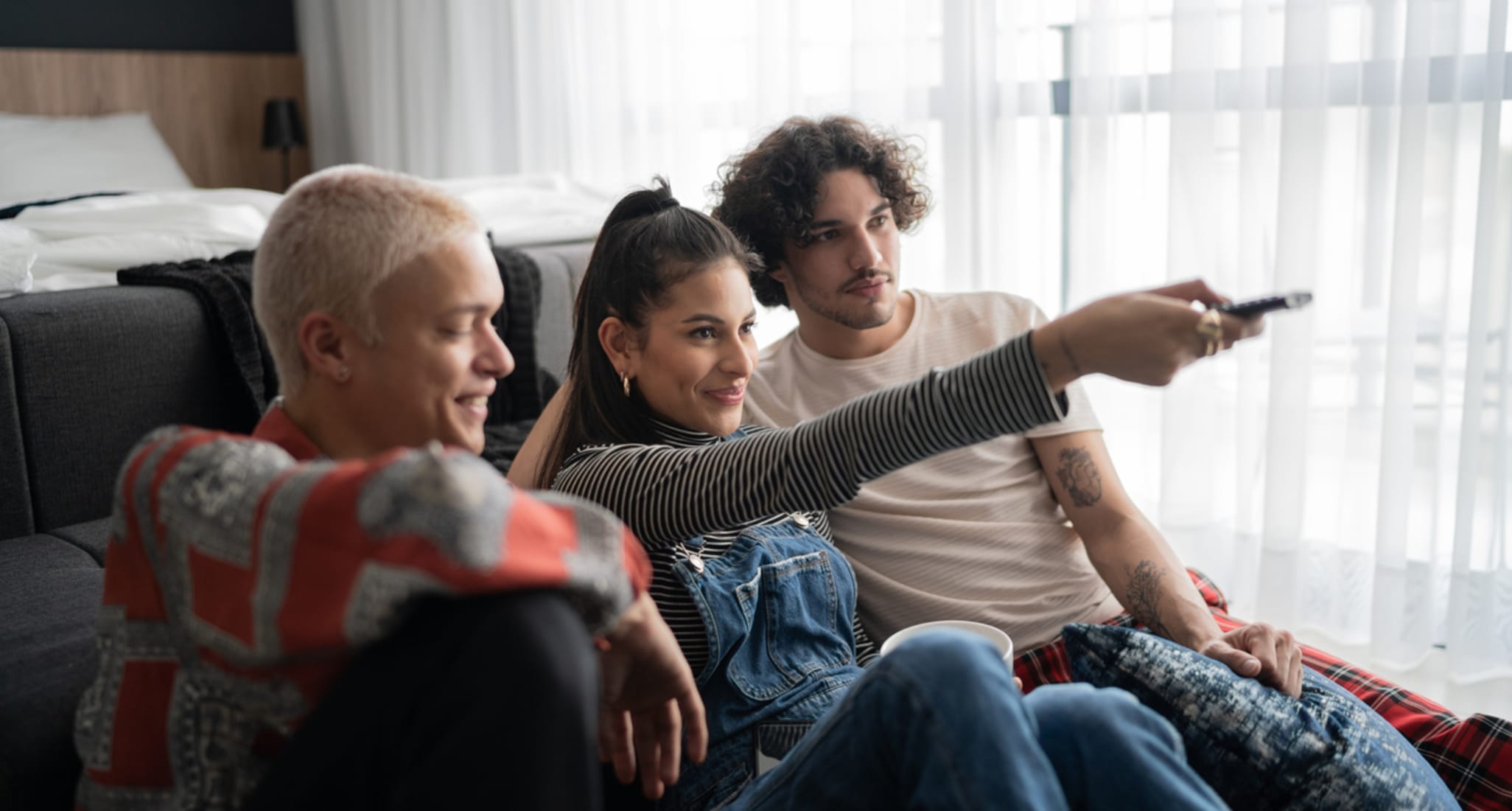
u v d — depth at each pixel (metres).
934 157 3.00
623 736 1.03
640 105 3.67
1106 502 1.52
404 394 0.93
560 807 0.74
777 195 1.50
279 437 0.94
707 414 1.28
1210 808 0.87
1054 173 2.81
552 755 0.73
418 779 0.74
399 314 0.91
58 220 2.07
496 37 4.03
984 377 0.91
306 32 4.70
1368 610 2.44
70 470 1.66
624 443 1.28
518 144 3.99
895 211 1.58
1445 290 2.23
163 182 4.00
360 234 0.90
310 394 0.94
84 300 1.69
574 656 0.75
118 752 0.85
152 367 1.75
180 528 0.81
